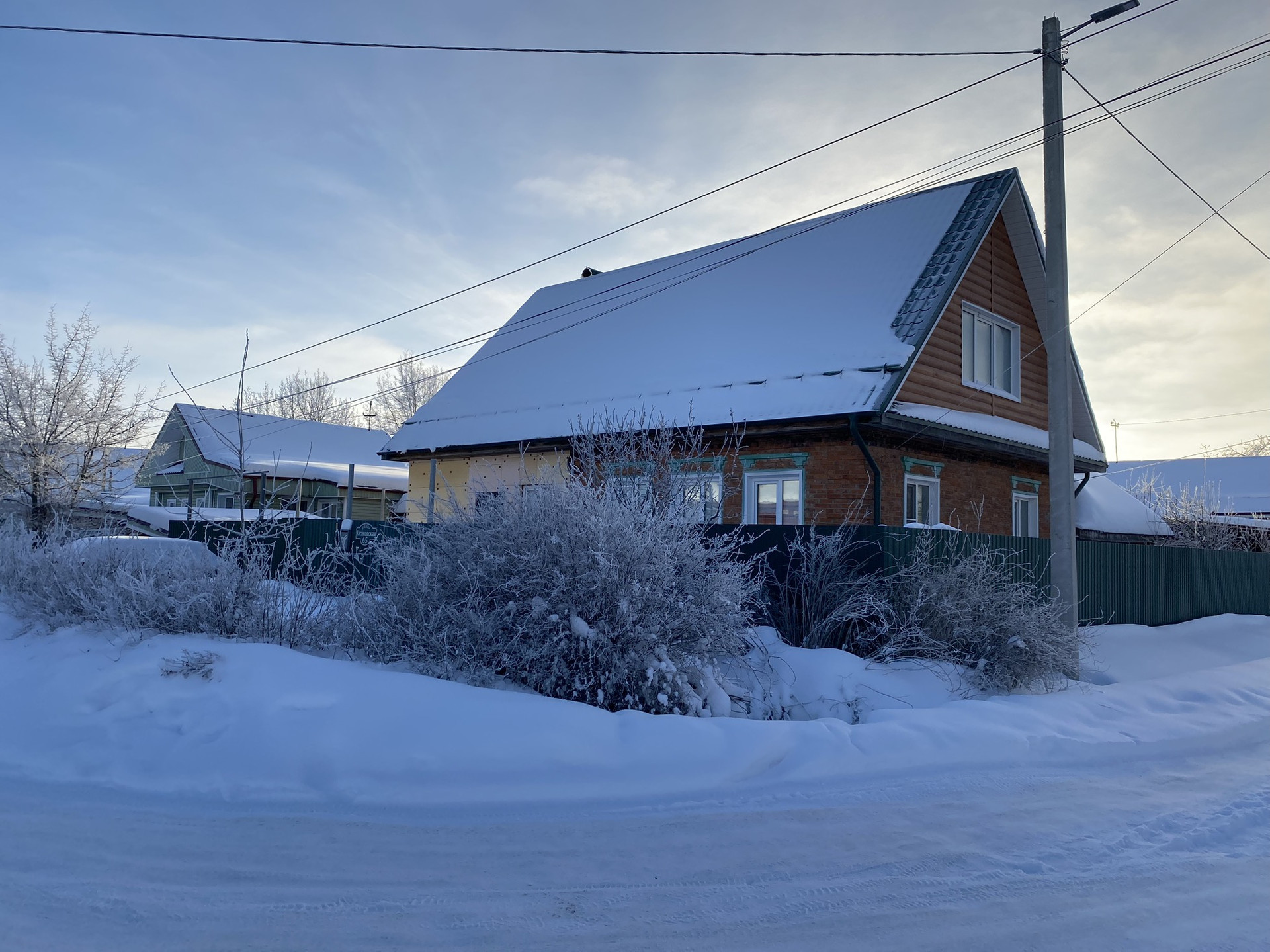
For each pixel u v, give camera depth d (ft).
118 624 27.27
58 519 41.70
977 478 56.18
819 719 24.49
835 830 17.07
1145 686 32.78
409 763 19.39
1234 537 81.51
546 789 18.86
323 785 18.71
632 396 54.39
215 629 26.68
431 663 24.98
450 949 11.73
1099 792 20.26
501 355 73.87
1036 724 25.76
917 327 47.14
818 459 47.06
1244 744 25.91
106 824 16.47
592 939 12.16
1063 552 34.19
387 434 136.05
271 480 90.53
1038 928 12.87
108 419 68.90
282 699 21.62
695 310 62.13
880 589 31.96
